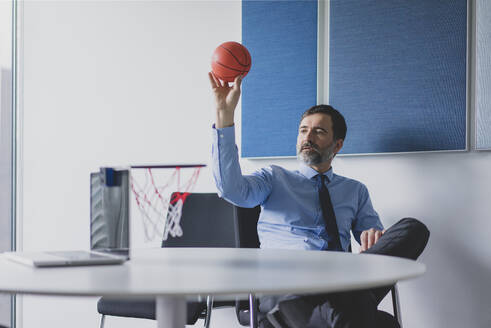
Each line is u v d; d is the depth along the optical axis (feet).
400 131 7.30
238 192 5.98
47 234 10.03
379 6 7.48
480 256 6.86
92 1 9.87
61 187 9.97
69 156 9.93
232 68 5.42
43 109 10.16
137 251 4.71
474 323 6.89
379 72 7.47
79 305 9.55
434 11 7.13
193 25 9.05
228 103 5.50
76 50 9.96
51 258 3.57
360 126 7.59
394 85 7.36
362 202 7.03
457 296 7.01
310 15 7.98
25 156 10.24
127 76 9.53
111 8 9.71
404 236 5.32
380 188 7.54
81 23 9.95
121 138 9.52
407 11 7.30
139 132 9.38
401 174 7.40
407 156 7.36
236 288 2.52
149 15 9.40
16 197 10.18
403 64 7.31
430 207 7.20
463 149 6.89
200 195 7.76
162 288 2.52
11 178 10.18
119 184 3.92
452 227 7.06
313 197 6.66
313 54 7.93
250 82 8.39
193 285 2.61
